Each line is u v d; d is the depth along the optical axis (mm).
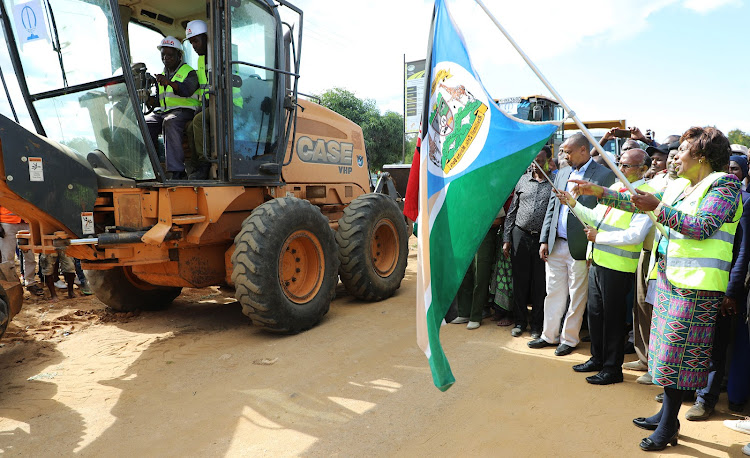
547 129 2486
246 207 5543
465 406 3387
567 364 4133
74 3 4305
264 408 3391
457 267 2578
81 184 4102
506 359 4262
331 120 7059
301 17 5598
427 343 2377
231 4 4691
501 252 5285
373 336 4891
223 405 3445
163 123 4852
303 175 6477
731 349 3373
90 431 3133
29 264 6652
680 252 2670
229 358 4332
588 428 3070
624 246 3535
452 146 2695
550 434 3004
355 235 5906
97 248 4293
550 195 4547
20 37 4664
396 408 3369
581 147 4109
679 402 2750
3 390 3766
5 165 3623
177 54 5113
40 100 4852
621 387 3662
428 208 2590
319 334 4969
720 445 2871
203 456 2828
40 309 6043
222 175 4910
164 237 4363
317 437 3006
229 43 4711
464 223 2598
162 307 6164
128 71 4227
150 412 3371
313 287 5227
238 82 4883
